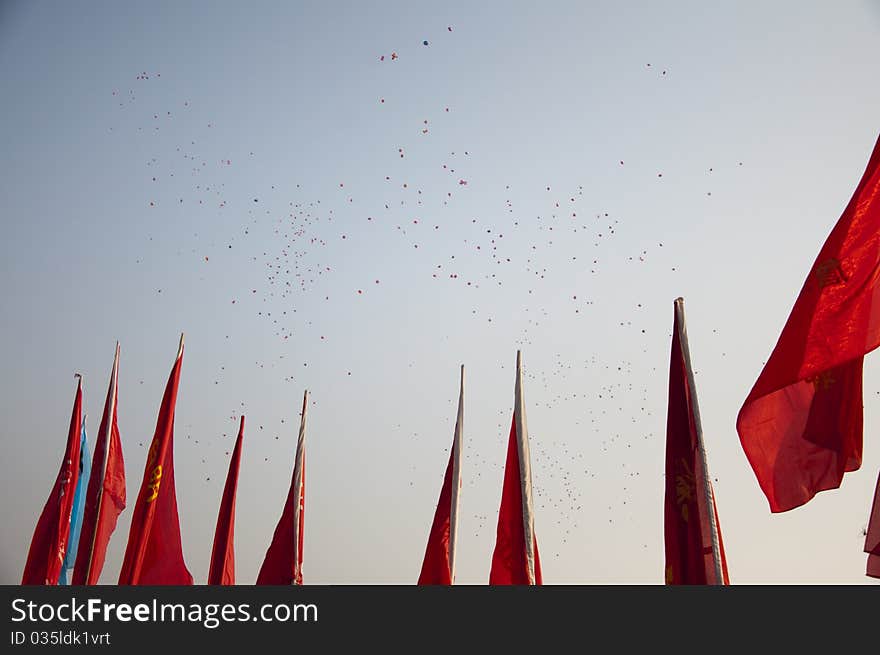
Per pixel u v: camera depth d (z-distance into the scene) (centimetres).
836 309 1243
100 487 2344
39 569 2412
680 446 1445
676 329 1482
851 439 1212
